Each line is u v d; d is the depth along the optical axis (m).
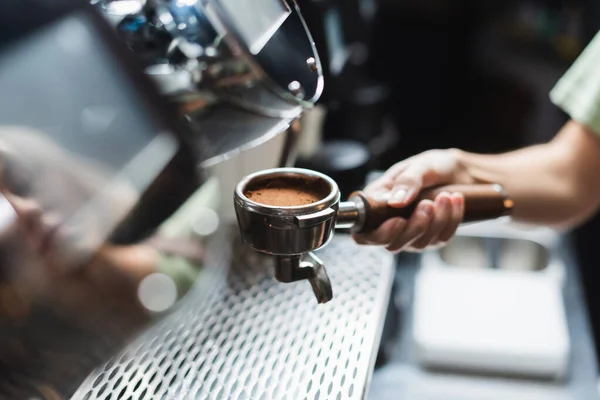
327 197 0.59
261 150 0.80
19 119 0.38
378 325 0.74
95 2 0.51
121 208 0.38
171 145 0.40
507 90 2.15
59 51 0.39
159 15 0.52
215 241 0.43
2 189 0.38
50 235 0.38
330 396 0.62
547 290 1.15
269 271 0.85
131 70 0.41
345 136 1.22
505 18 2.08
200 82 0.53
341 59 0.99
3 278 0.37
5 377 0.41
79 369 0.41
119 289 0.38
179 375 0.65
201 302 0.76
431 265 1.23
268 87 0.55
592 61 1.06
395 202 0.74
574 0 1.89
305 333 0.72
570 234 1.38
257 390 0.63
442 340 1.04
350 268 0.87
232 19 0.54
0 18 0.39
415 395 0.98
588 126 1.03
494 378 1.03
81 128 0.39
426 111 2.18
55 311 0.38
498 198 0.81
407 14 2.03
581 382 1.01
